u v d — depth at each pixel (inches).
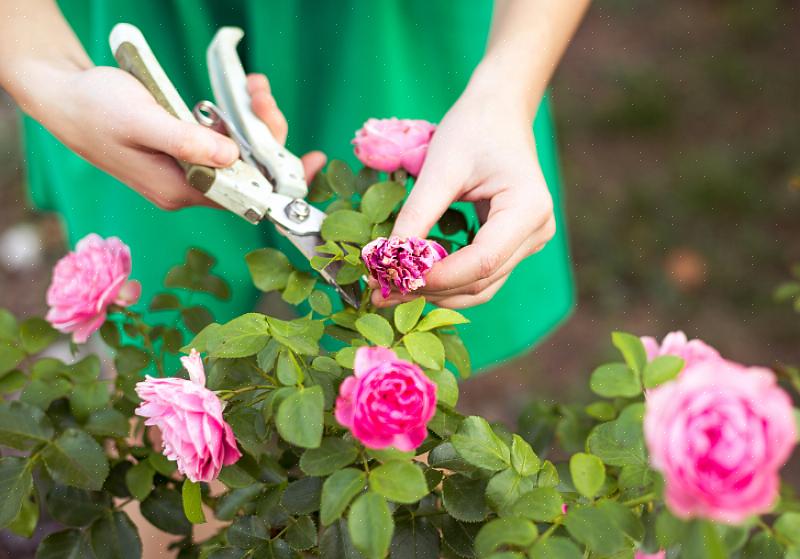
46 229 71.3
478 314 41.2
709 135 79.4
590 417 34.5
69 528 31.0
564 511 27.8
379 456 27.1
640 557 27.9
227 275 41.0
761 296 65.9
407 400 26.2
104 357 48.9
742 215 71.7
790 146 77.2
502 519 26.6
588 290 66.8
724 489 25.3
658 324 64.2
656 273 67.6
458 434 27.8
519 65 34.9
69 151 40.6
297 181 32.9
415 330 28.5
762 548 27.0
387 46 39.2
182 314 33.7
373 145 33.0
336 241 31.9
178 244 40.2
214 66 34.7
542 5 35.9
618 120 81.2
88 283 32.4
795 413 26.0
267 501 29.3
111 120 33.3
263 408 28.5
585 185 74.7
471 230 33.8
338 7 38.8
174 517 31.2
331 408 28.5
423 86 40.6
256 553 29.0
